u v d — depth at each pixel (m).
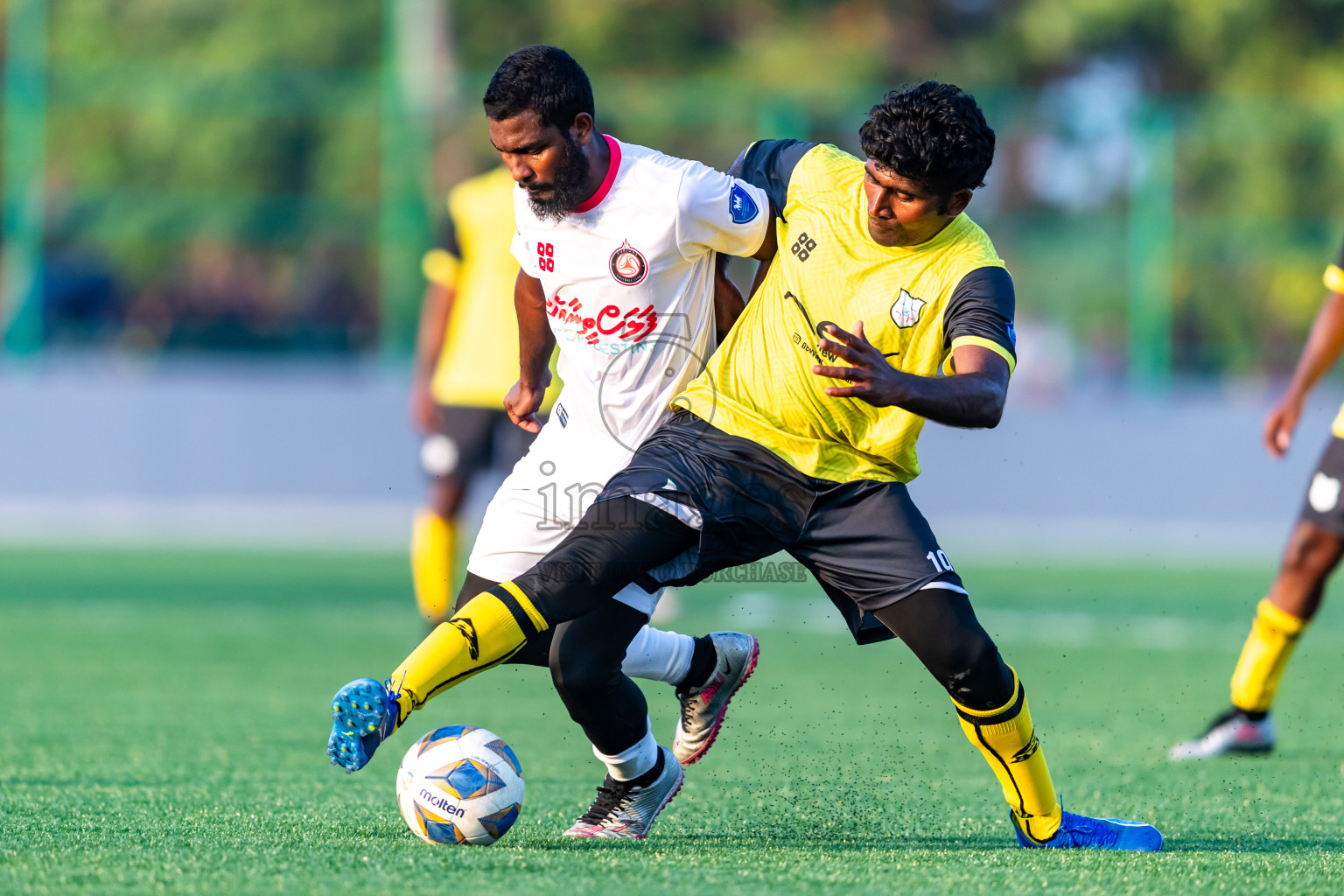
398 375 53.28
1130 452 52.72
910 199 11.87
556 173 12.42
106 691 22.22
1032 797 12.48
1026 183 54.81
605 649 12.31
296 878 10.50
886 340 12.36
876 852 12.14
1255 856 12.15
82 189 52.34
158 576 39.88
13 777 15.13
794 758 18.02
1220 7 76.62
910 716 21.67
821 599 36.75
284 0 74.50
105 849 11.51
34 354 51.97
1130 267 54.06
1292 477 52.56
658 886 10.48
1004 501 52.84
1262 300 53.97
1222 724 18.33
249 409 51.84
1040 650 29.30
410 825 12.09
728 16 79.50
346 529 51.47
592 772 16.41
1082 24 77.25
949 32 79.81
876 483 12.52
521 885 10.41
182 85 53.44
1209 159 54.25
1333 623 34.69
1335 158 54.62
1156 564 47.06
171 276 52.56
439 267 27.48
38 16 53.69
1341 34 77.69
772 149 13.61
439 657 11.62
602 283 12.91
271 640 28.92
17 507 50.88
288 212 52.62
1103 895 10.45
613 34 78.62
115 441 51.34
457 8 77.56
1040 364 54.19
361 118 53.12
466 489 27.05
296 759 16.73
